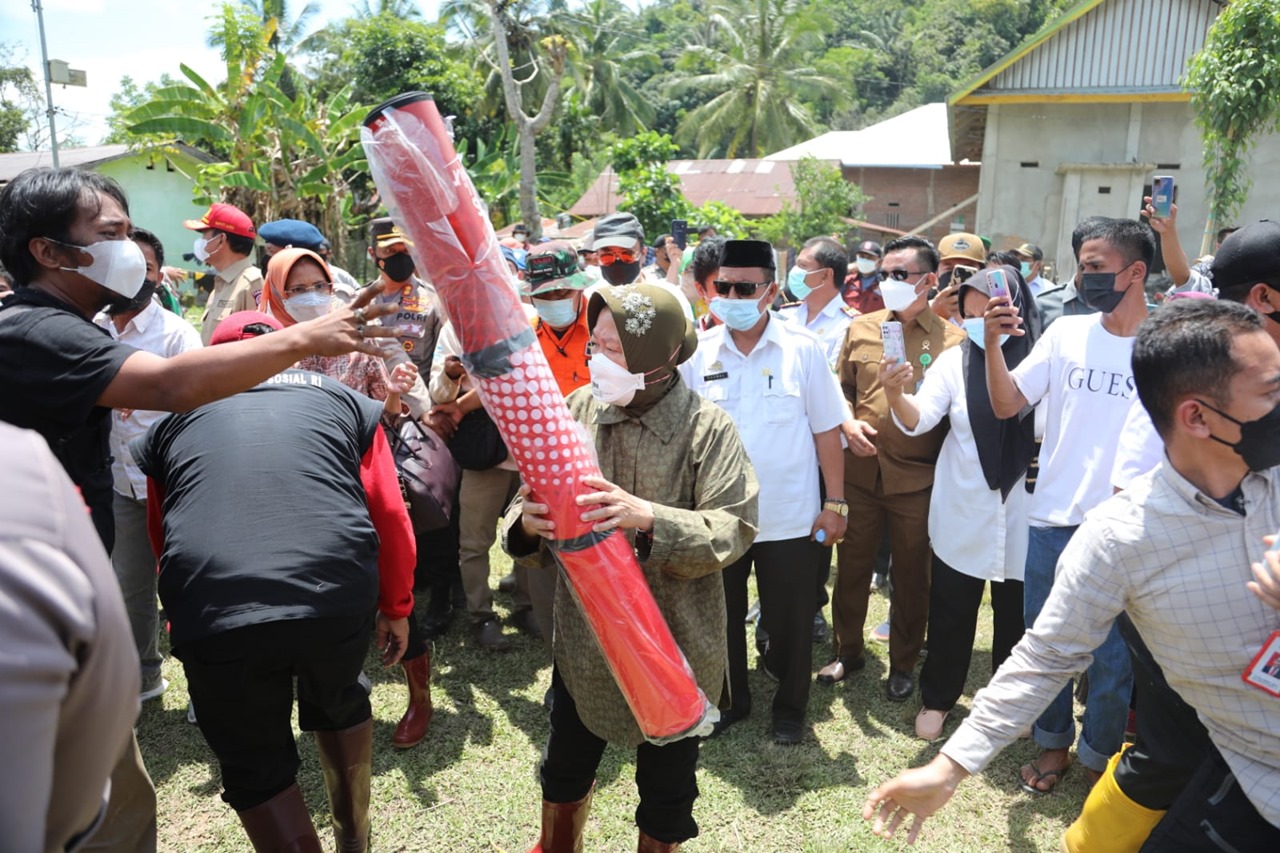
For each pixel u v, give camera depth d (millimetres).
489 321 1955
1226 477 1774
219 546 2203
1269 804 1765
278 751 2391
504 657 4176
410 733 3434
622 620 2094
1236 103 9719
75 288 2150
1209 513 1772
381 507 2645
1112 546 1868
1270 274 2414
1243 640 1776
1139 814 2086
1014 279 3633
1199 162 16266
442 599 4398
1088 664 2004
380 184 1890
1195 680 1846
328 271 3438
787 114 38906
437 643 4312
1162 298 3814
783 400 3426
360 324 1927
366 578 2352
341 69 31344
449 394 3828
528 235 12391
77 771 934
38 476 909
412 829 2986
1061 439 3113
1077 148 16766
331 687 2408
